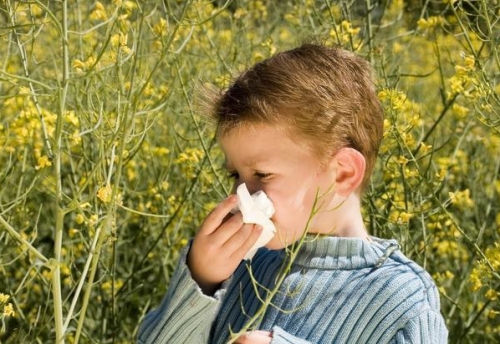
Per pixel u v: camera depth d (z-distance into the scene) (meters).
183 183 2.68
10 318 2.68
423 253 2.23
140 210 2.60
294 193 1.46
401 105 1.96
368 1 2.31
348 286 1.48
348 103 1.48
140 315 2.58
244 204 1.43
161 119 2.80
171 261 2.56
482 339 2.63
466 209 2.68
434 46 2.33
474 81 2.00
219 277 1.46
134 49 1.67
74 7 2.74
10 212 2.22
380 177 2.66
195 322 1.46
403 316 1.45
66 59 1.48
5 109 2.45
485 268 2.01
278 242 1.47
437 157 3.14
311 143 1.45
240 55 2.99
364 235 1.52
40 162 1.72
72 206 1.43
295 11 2.84
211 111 1.50
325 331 1.47
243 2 3.33
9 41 1.89
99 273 2.57
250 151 1.45
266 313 1.51
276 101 1.45
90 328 2.49
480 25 3.35
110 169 1.56
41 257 1.41
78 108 2.00
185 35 3.16
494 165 3.00
